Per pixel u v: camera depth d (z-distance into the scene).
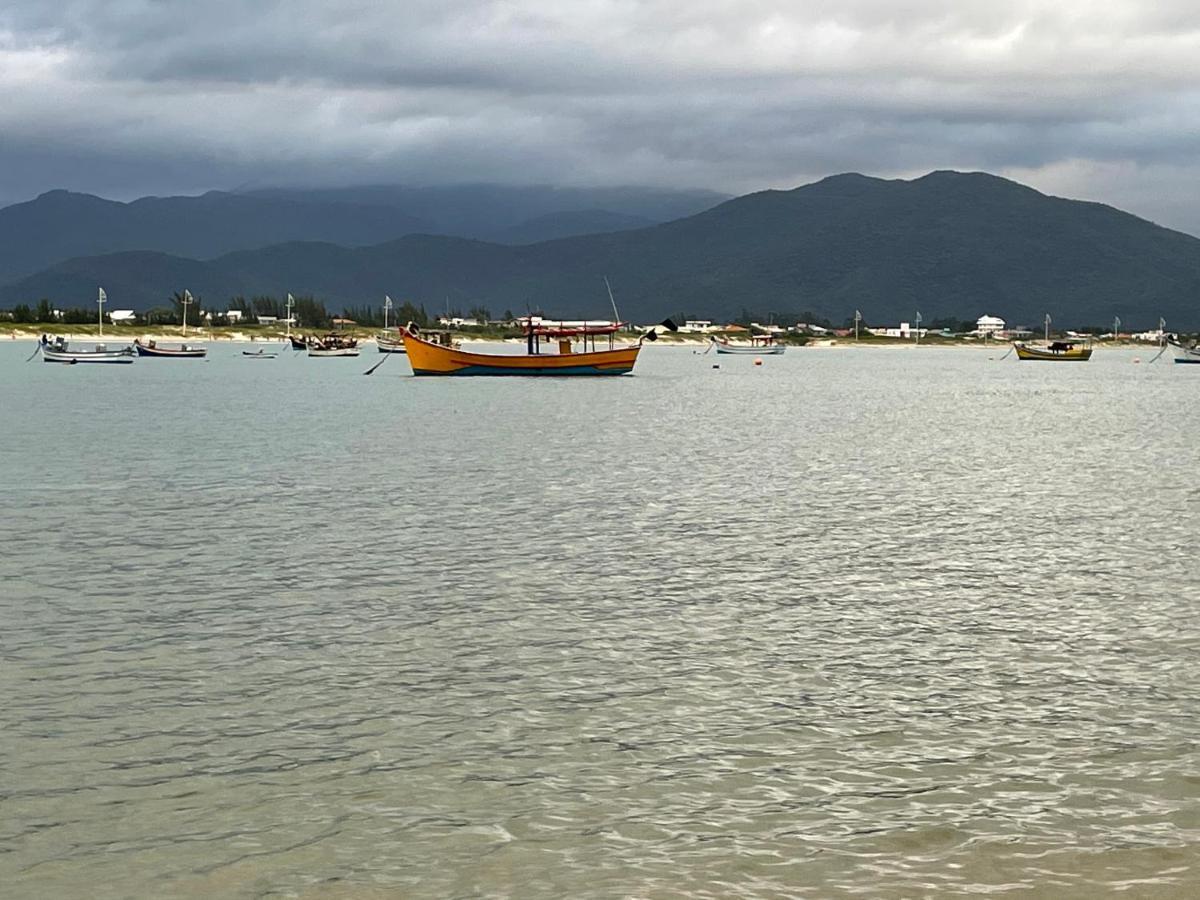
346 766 18.66
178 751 19.30
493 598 29.72
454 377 165.75
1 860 15.62
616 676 23.25
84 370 191.00
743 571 33.28
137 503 45.53
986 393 155.25
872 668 23.84
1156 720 20.70
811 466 62.03
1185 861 15.44
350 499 46.91
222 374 181.50
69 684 22.64
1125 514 44.97
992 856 15.62
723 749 19.38
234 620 27.45
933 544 37.91
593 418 96.81
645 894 14.71
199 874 15.27
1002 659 24.50
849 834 16.28
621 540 38.06
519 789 17.78
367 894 14.77
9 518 41.75
